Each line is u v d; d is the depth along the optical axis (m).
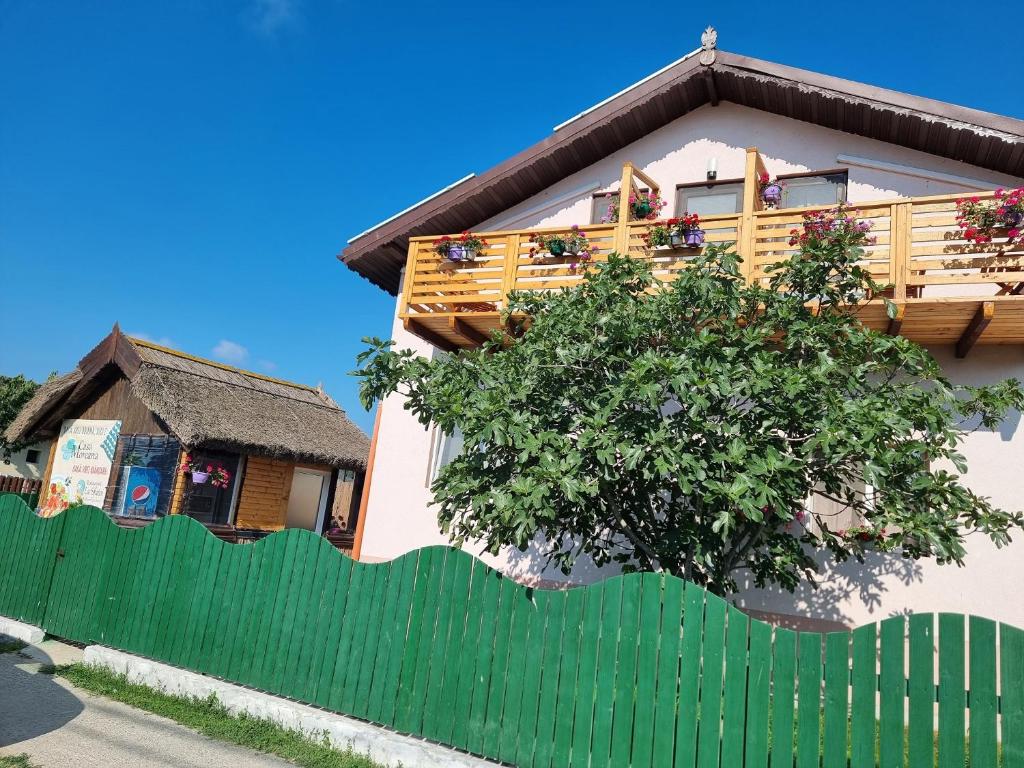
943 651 3.92
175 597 7.12
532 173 11.37
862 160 9.66
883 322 7.79
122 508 15.32
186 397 15.08
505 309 7.27
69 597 8.13
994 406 5.74
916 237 7.73
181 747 5.35
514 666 5.09
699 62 10.10
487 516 5.58
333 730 5.55
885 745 3.93
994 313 7.25
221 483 15.48
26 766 4.73
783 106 10.19
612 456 5.26
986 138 8.39
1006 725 3.74
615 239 9.20
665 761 4.41
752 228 8.35
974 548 7.69
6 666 7.12
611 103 10.74
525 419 5.59
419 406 6.38
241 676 6.43
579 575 9.31
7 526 9.32
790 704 4.18
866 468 5.07
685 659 4.51
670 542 6.01
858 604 7.93
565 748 4.75
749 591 8.39
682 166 10.91
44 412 17.03
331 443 18.53
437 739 5.28
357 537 11.09
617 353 6.10
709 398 5.85
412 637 5.61
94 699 6.35
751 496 5.05
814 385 5.55
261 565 6.64
